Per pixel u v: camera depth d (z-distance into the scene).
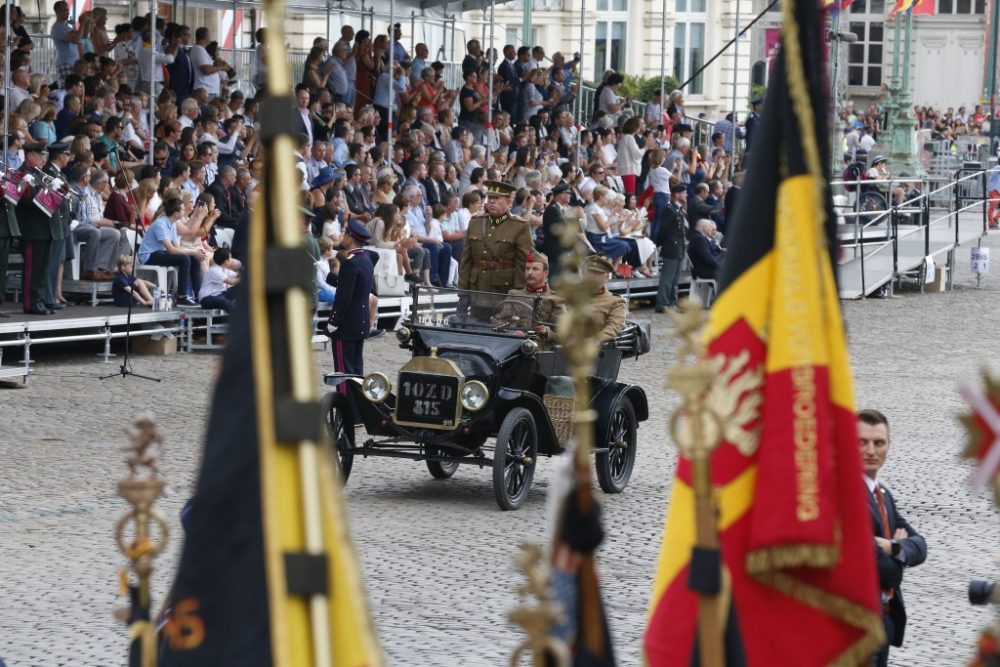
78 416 47.41
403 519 36.44
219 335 62.81
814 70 13.96
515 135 92.62
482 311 39.72
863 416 20.33
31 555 31.53
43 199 56.16
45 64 85.75
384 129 88.00
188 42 80.50
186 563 9.27
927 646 27.22
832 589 13.55
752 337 13.79
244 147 74.50
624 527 36.34
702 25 164.75
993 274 107.94
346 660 8.86
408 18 96.94
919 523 37.88
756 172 14.06
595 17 160.50
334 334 48.91
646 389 57.62
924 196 98.12
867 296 92.50
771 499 13.30
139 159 71.06
